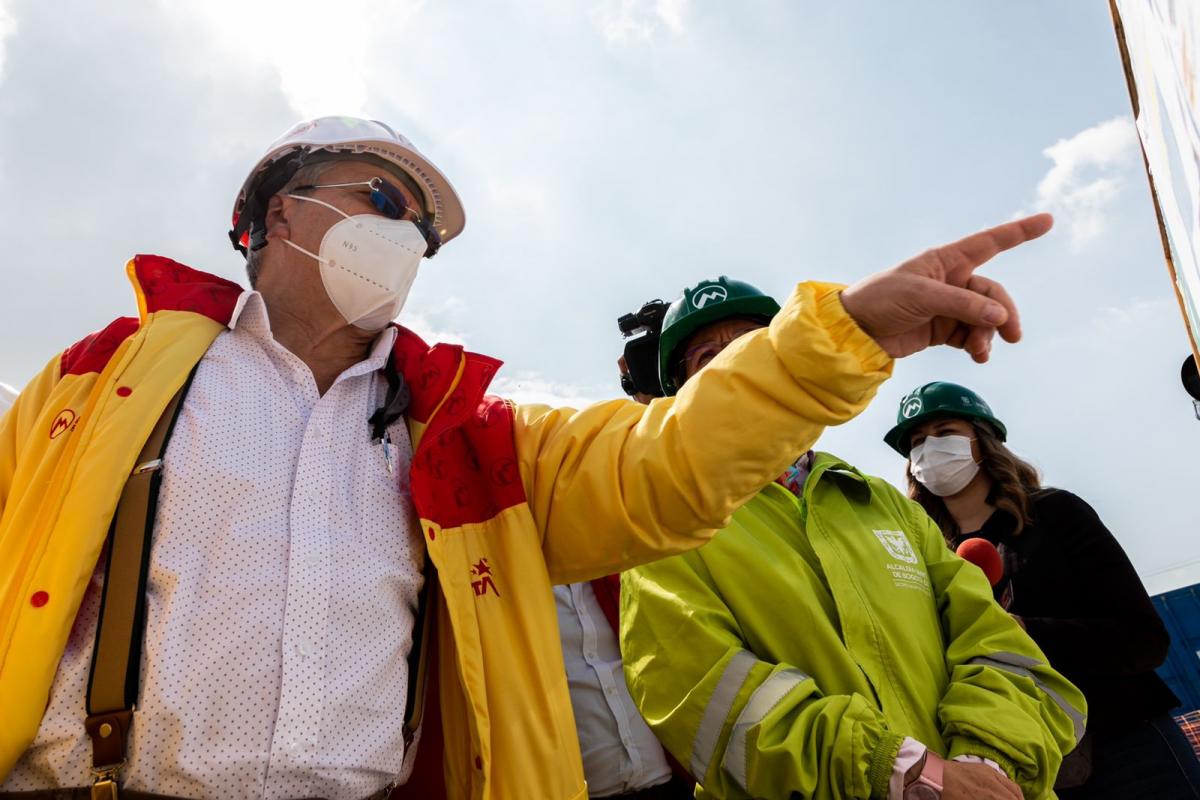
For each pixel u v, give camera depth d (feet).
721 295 8.32
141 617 4.13
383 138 6.28
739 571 6.66
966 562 7.66
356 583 4.65
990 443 10.76
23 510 4.35
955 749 5.94
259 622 4.27
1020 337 3.98
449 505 5.28
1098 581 9.04
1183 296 3.63
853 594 6.64
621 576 7.16
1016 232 4.02
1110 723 8.64
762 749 5.65
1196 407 9.61
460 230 7.08
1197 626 18.62
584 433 5.41
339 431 5.23
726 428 4.58
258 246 6.17
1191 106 2.48
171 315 5.23
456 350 5.74
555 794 4.69
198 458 4.58
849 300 4.28
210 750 3.98
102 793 3.80
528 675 4.92
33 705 3.89
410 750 4.95
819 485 7.56
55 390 4.89
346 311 5.76
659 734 6.31
